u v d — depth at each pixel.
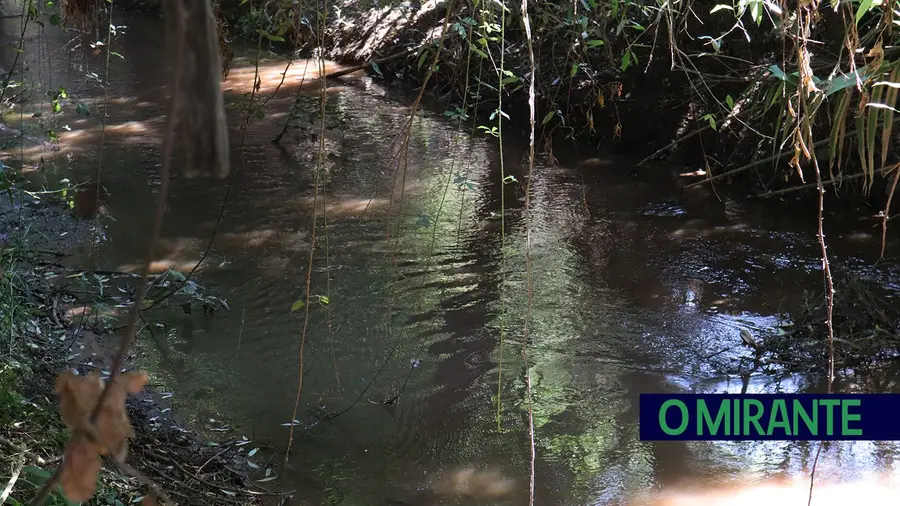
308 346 5.60
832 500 4.18
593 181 8.52
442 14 11.06
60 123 9.80
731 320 5.94
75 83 11.19
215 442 4.56
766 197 7.95
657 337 5.75
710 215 7.68
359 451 4.58
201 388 5.09
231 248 7.01
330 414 4.91
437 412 4.93
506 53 9.05
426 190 8.35
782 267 6.69
